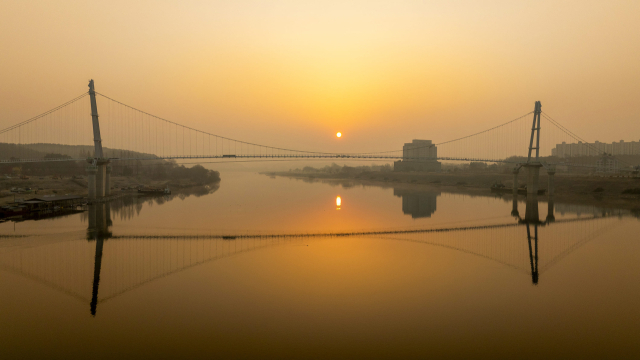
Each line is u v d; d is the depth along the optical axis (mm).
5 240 40312
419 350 17484
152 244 38844
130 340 18484
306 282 26625
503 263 31875
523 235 44312
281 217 58156
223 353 17266
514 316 21047
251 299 23438
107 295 24266
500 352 17297
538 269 30062
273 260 32531
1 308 22297
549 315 21172
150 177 147750
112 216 57469
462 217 59000
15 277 27812
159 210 65438
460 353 17234
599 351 17344
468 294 24406
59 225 49000
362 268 30156
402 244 39156
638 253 35219
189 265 30953
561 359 16750
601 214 60562
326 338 18594
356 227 49594
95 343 18188
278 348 17656
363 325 19969
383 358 16812
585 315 21172
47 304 22875
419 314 21281
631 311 21672
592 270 29750
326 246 38000
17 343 18203
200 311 21719
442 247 37781
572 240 41094
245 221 54125
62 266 30641
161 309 22047
